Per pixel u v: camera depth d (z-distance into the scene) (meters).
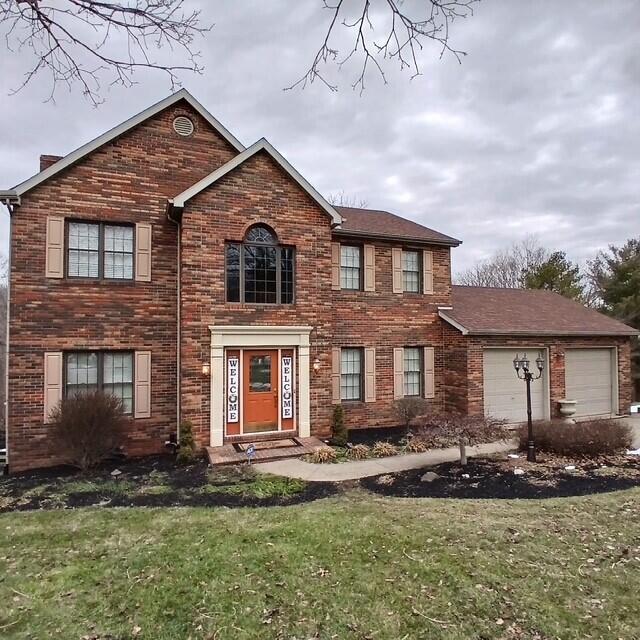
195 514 6.46
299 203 11.52
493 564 4.68
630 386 16.02
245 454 9.71
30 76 4.27
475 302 16.08
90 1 3.58
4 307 27.25
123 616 3.84
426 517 6.10
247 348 10.93
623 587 4.22
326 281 11.77
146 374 10.84
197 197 10.41
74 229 10.46
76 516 6.46
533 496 7.18
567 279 29.69
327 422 11.58
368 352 13.49
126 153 10.89
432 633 3.56
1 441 12.23
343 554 4.96
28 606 4.01
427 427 9.85
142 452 10.73
